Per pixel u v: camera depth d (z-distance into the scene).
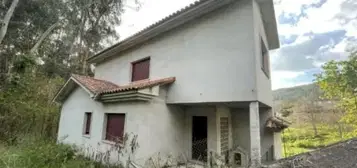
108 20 20.31
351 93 11.10
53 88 14.09
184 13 7.19
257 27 6.48
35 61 13.91
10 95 11.70
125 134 7.45
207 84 6.61
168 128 7.61
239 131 8.75
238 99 5.81
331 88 11.89
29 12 15.41
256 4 6.75
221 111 8.12
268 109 8.91
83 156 8.69
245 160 7.84
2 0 13.67
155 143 7.01
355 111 10.98
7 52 14.83
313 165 1.97
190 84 7.09
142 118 6.97
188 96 7.04
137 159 6.75
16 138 10.14
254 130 5.48
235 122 8.96
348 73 11.00
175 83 7.60
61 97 12.18
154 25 8.17
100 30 20.78
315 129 16.56
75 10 17.58
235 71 6.03
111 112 8.49
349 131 12.46
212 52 6.71
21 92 12.30
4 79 12.11
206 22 7.10
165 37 8.54
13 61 13.35
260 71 6.37
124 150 7.31
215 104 7.18
